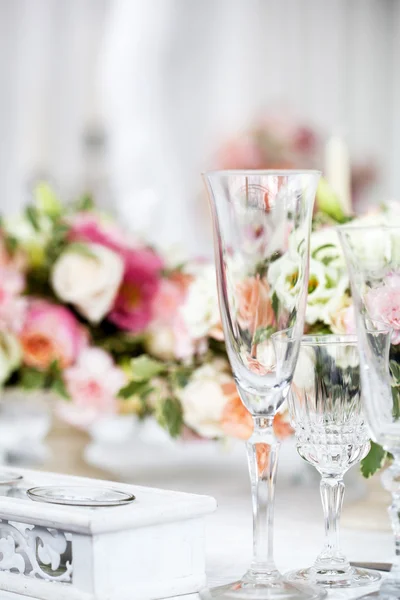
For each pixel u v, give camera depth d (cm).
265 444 115
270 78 665
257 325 113
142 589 112
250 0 649
